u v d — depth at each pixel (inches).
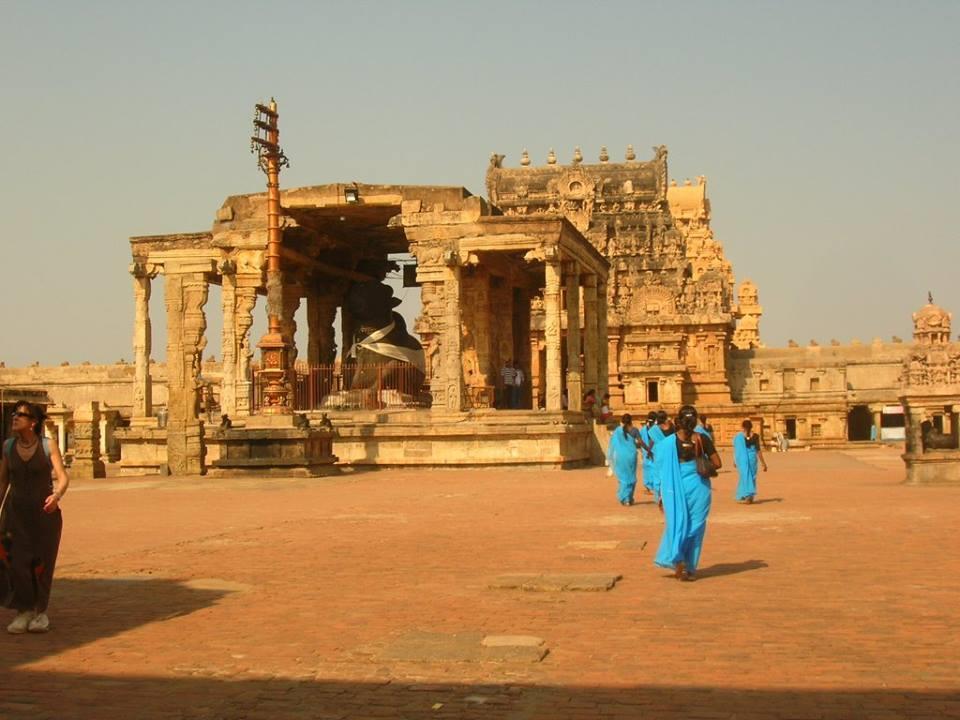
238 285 2153.1
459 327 2063.2
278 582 674.8
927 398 1473.9
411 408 2226.9
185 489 1514.5
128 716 388.8
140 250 2188.7
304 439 1717.5
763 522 993.5
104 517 1112.2
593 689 413.4
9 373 4667.8
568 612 561.9
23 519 531.8
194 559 779.4
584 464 2143.2
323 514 1109.7
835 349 4682.6
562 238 2069.4
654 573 688.4
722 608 568.1
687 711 382.9
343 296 2586.1
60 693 419.5
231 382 2143.2
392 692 414.0
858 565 709.9
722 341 4426.7
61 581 684.7
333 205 2111.2
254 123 1728.6
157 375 4515.3
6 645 502.9
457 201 2074.3
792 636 498.6
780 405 4586.6
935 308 1523.1
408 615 560.1
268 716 386.0
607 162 5324.8
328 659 467.5
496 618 548.1
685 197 5890.8
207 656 477.1
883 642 484.4
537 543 848.9
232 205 2164.1
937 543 813.2
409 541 871.1
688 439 661.9
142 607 595.2
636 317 4407.0
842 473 1844.2
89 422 1926.7
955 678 422.6
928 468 1465.3
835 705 388.2
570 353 2234.3
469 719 377.4
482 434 1968.5
